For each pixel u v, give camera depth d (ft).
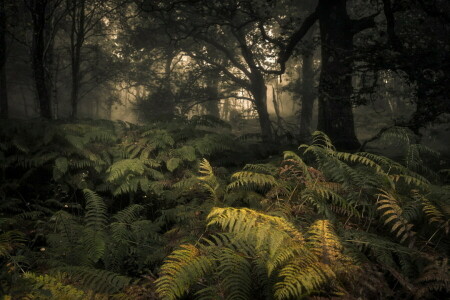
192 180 18.62
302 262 8.82
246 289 8.96
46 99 43.52
